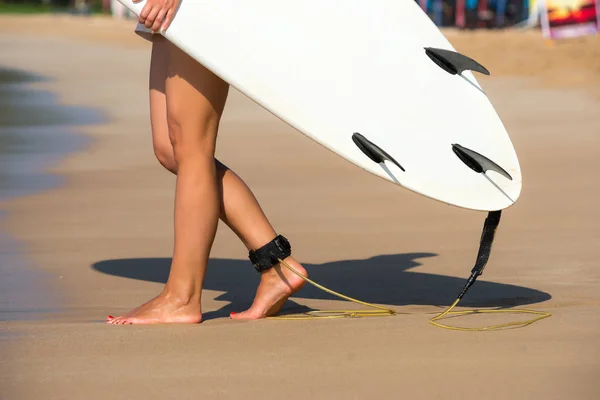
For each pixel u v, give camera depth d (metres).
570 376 8.51
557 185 21.84
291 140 30.00
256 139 30.19
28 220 18.38
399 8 10.95
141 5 10.03
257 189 21.69
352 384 8.37
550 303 11.83
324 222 18.19
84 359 9.24
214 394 8.16
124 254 15.59
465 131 10.52
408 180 10.16
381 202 20.22
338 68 10.41
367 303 11.86
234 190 11.19
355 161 10.14
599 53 59.53
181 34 10.11
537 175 23.22
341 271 14.30
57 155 27.09
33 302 12.47
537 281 13.23
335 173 23.91
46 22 126.06
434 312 11.42
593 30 70.19
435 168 10.25
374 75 10.49
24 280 13.77
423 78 10.62
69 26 116.12
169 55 10.62
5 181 22.81
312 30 10.49
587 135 30.28
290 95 10.20
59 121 35.88
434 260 14.96
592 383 8.31
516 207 19.36
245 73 10.14
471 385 8.30
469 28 100.19
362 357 9.19
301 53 10.36
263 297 11.23
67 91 47.97
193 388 8.32
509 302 11.98
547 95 42.62
